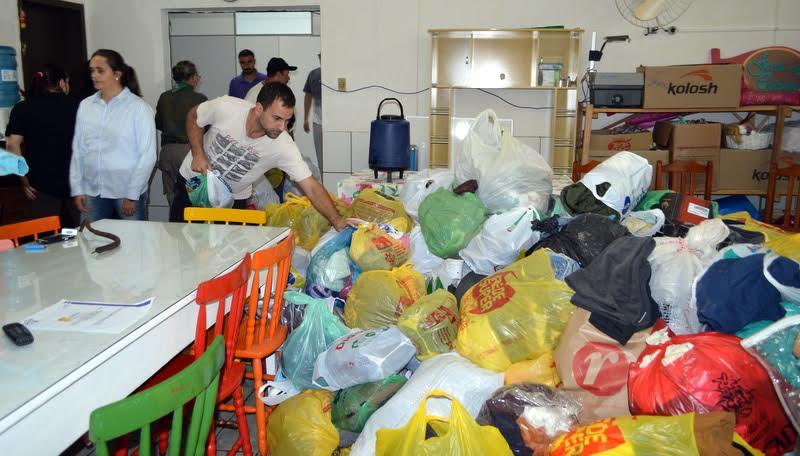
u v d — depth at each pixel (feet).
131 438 6.40
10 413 3.40
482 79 16.79
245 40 18.78
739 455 4.33
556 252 6.62
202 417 4.32
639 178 8.17
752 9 15.90
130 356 4.56
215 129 8.97
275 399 6.81
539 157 8.93
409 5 16.98
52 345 4.27
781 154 14.96
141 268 6.16
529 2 16.57
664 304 5.98
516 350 5.88
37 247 6.84
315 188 8.84
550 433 5.10
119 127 10.54
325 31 17.44
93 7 18.42
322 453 6.36
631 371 5.17
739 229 7.14
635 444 4.33
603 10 16.38
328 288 8.00
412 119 17.40
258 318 7.55
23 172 4.83
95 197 10.95
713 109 14.79
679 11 16.10
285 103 7.94
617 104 14.89
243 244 7.18
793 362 4.75
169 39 18.84
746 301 5.57
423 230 8.30
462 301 6.55
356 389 6.39
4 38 16.31
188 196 10.02
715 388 4.73
